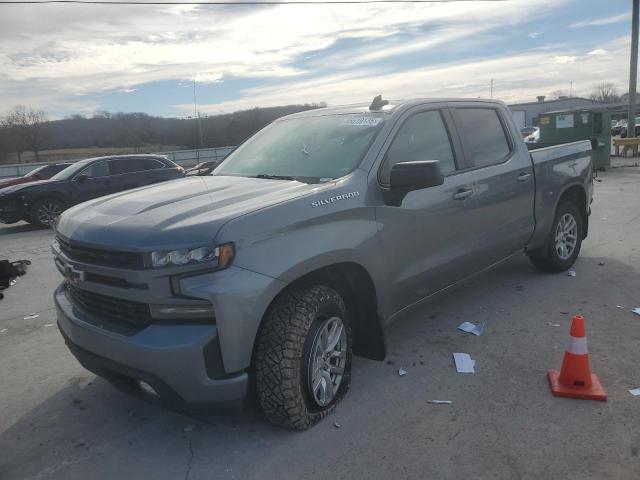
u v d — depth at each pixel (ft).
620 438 10.16
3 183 57.36
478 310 16.93
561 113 57.67
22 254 32.32
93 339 10.02
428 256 13.38
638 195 38.91
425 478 9.37
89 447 10.89
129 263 9.55
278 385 10.06
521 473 9.36
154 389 9.52
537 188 17.63
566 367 11.82
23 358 15.53
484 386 12.32
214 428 11.19
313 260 10.36
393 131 12.98
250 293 9.41
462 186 14.34
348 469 9.71
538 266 20.07
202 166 16.08
